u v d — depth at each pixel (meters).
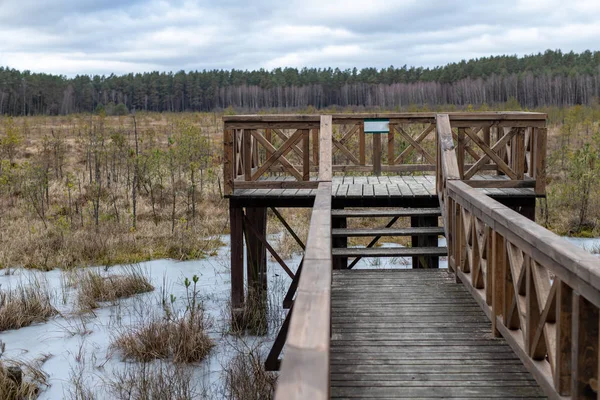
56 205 15.45
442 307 5.07
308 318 2.21
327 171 6.84
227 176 7.61
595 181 14.73
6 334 8.16
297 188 7.66
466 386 3.55
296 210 16.16
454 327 4.59
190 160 19.41
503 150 8.80
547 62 86.06
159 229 13.77
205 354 7.30
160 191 16.73
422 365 3.88
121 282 9.85
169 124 37.72
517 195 7.25
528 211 7.46
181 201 16.38
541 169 7.19
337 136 17.47
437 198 7.43
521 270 3.60
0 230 13.36
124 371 6.74
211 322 8.27
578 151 15.76
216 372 6.82
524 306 3.72
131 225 14.03
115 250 12.27
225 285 10.24
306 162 7.54
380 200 7.50
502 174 8.80
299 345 1.96
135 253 12.37
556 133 30.91
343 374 3.76
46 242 12.45
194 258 12.11
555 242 2.94
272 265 11.55
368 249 6.84
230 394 6.01
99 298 9.51
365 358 4.01
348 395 3.46
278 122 7.47
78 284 10.20
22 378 6.45
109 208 15.30
